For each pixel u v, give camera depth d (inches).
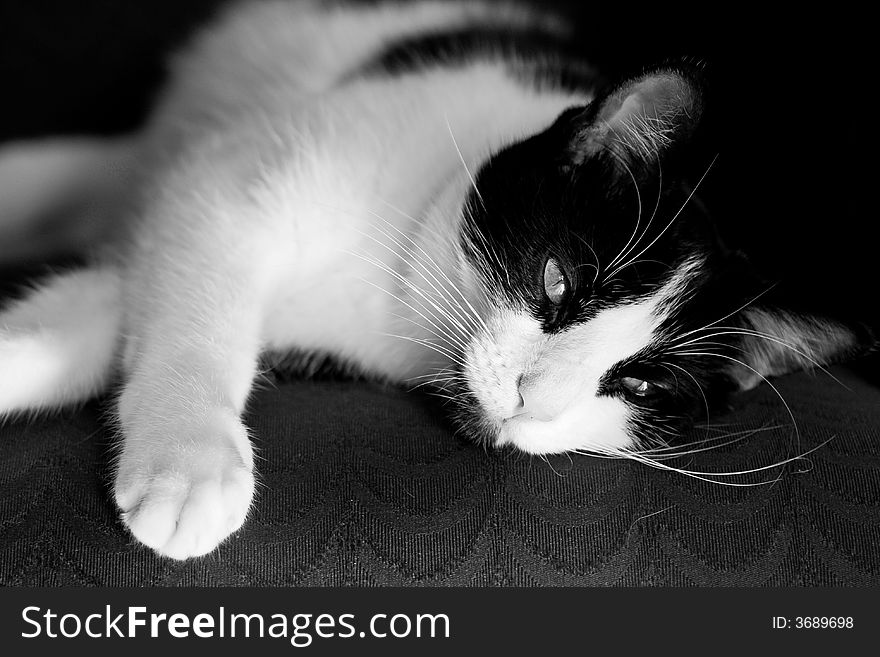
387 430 16.9
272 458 16.2
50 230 21.0
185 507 15.2
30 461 15.9
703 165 18.4
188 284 17.6
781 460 16.5
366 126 18.7
